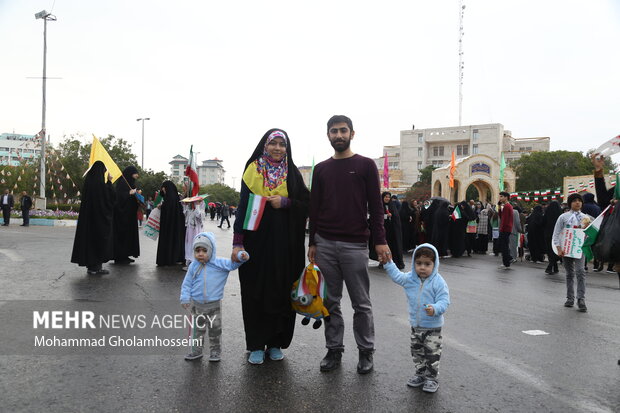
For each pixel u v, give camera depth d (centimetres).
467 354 419
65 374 342
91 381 330
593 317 591
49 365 359
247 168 388
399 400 313
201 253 371
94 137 782
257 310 379
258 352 379
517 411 301
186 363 374
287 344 397
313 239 386
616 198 448
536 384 350
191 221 897
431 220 1373
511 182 3741
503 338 476
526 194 2383
